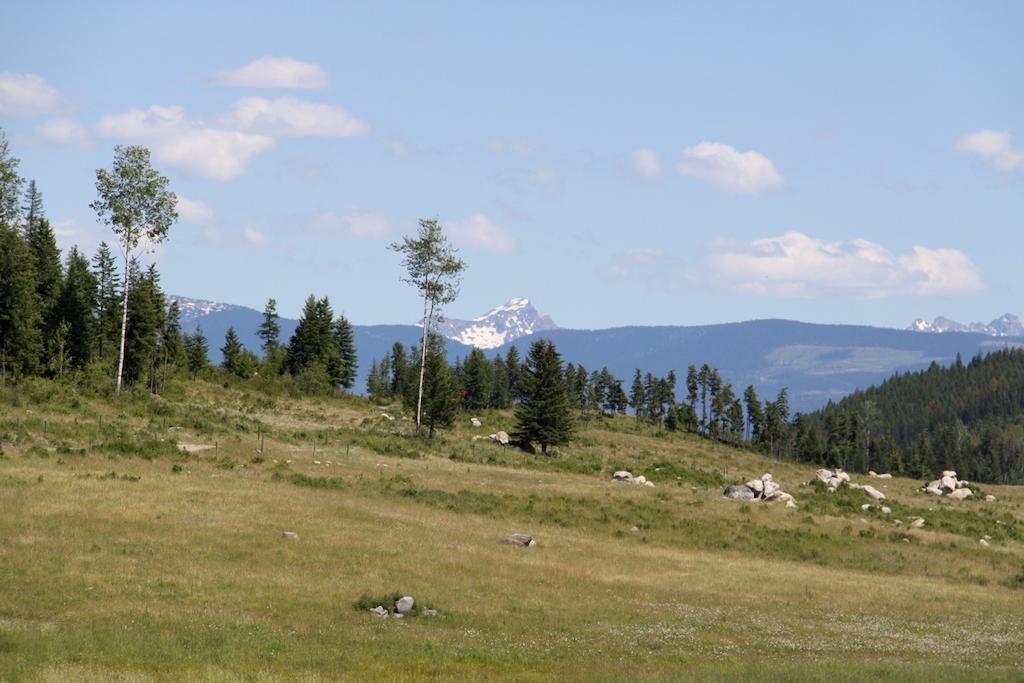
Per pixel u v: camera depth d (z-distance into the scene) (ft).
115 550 154.40
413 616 132.87
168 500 196.65
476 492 256.32
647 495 272.92
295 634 116.88
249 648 107.34
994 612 169.58
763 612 156.04
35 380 335.88
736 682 100.01
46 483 200.85
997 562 231.50
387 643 115.55
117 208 328.70
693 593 167.63
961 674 110.93
